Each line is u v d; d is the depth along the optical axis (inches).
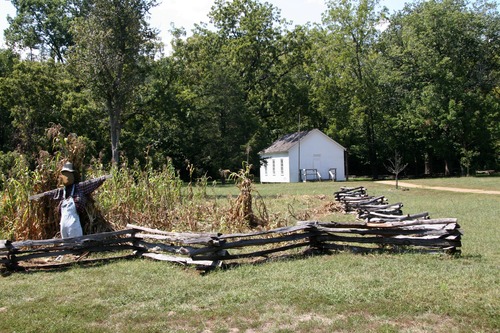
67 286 270.5
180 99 1579.7
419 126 1672.0
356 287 242.4
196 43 1667.1
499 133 1615.4
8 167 856.9
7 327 207.2
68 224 345.7
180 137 1563.7
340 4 1801.2
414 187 1093.1
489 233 409.7
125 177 481.4
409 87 1823.3
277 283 256.8
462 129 1609.3
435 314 205.0
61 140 403.9
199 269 291.4
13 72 1259.2
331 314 208.7
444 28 1653.5
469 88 1699.1
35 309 230.7
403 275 262.4
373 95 1787.6
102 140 1395.2
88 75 1163.3
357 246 331.9
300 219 488.4
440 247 309.7
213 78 1604.3
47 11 1792.6
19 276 299.3
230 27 1854.1
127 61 1200.8
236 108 1576.0
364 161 2079.2
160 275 287.0
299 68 2025.1
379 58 1791.3
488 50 1699.1
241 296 236.4
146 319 213.6
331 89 1893.5
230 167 1524.4
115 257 335.9
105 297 247.0
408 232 314.7
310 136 1727.4
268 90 1905.8
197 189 579.8
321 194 895.7
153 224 432.5
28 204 379.2
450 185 1111.6
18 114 1173.1
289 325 199.2
